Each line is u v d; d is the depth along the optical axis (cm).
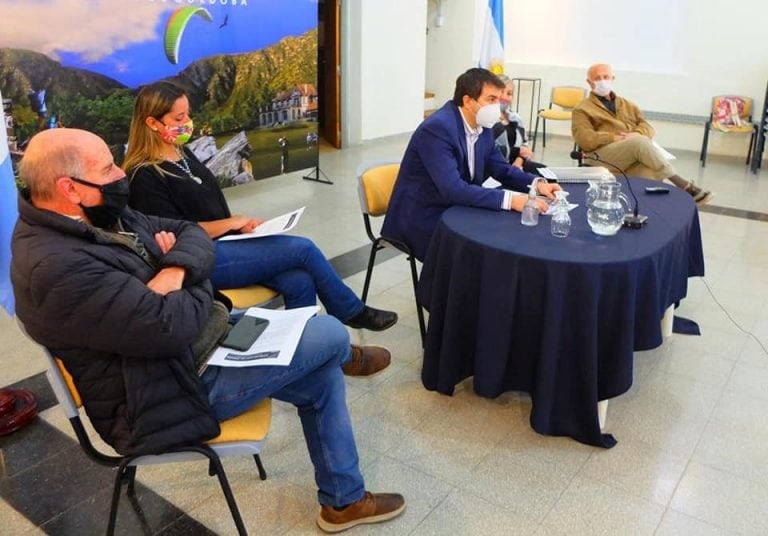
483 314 208
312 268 231
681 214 246
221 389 151
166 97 209
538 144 759
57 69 368
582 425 212
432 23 876
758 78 659
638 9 709
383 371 261
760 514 185
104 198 140
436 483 197
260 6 470
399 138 754
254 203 493
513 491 194
